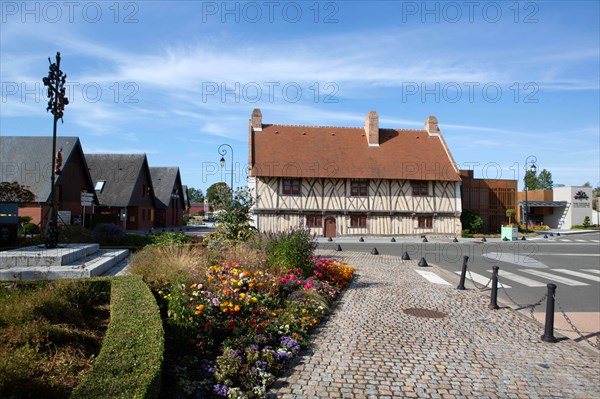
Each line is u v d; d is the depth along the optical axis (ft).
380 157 102.73
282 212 94.99
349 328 21.21
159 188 144.46
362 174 96.84
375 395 13.88
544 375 15.85
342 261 44.98
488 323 22.79
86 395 8.92
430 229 99.76
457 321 23.03
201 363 14.76
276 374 15.25
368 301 27.35
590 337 20.84
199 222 197.47
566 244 81.87
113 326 13.57
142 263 25.23
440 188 100.37
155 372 10.20
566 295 31.55
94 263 29.43
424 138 111.14
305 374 15.42
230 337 16.85
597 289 34.09
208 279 21.61
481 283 35.70
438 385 14.75
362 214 97.50
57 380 11.36
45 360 12.44
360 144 106.22
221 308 18.12
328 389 14.21
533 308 26.94
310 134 106.63
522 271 43.73
